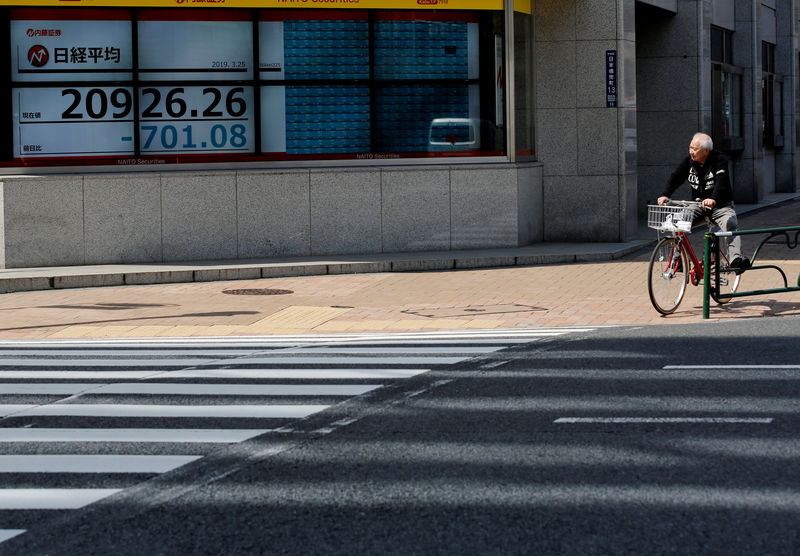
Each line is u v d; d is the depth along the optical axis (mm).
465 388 9445
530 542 5531
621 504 6109
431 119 20406
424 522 5875
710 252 13508
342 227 19969
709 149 13680
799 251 20094
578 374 9930
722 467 6816
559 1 21797
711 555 5320
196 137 19500
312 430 8070
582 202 21984
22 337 13375
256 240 19656
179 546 5605
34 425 8461
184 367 10961
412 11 20172
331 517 6000
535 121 22078
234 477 6844
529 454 7215
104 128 19156
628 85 22016
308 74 19828
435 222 20359
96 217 19047
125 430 8219
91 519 6078
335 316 14539
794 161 39250
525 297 15703
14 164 18922
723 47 32156
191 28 19328
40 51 18891
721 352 10852
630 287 16391
